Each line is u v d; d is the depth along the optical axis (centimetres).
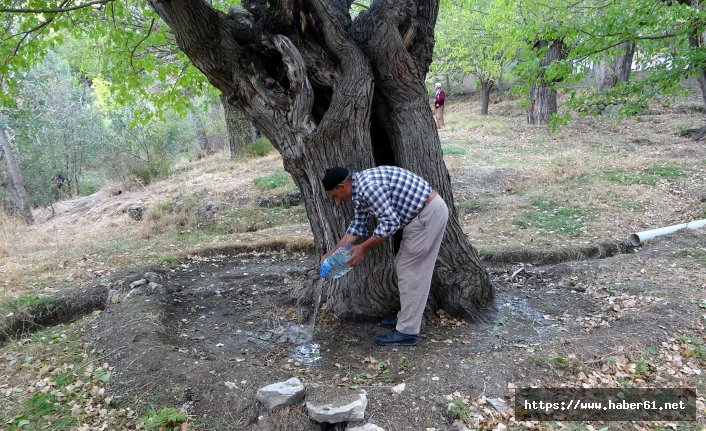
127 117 1584
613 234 682
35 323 483
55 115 1570
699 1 724
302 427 294
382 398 311
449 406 306
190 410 312
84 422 310
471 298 455
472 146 1348
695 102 1784
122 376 350
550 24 737
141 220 1007
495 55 1658
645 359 361
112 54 705
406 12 415
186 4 369
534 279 561
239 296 525
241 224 889
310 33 425
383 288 432
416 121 437
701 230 655
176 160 1898
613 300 476
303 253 690
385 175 361
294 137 411
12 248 814
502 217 779
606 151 1212
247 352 405
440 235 379
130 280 552
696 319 411
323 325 444
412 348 400
